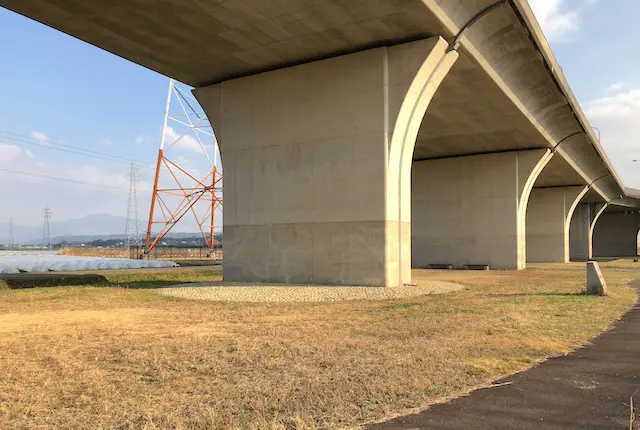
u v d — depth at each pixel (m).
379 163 19.91
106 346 9.02
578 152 43.09
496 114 28.77
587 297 17.16
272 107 22.81
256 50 20.78
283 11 17.44
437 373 7.01
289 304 15.70
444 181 39.41
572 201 54.88
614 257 79.38
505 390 6.29
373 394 6.06
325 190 21.08
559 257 54.50
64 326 11.31
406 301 16.25
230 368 7.43
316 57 21.41
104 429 4.97
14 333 10.31
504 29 20.55
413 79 19.48
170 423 5.11
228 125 24.14
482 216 37.91
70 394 6.20
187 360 7.94
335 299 16.97
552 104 29.95
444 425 5.09
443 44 19.41
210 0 16.77
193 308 14.68
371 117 20.17
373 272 19.86
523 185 37.03
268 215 22.55
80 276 25.66
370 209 20.00
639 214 93.31
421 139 34.09
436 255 39.16
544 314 12.93
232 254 23.53
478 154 38.44
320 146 21.33
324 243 20.98
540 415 5.39
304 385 6.46
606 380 6.75
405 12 17.28
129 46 20.64
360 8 17.08
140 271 31.25
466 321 11.76
